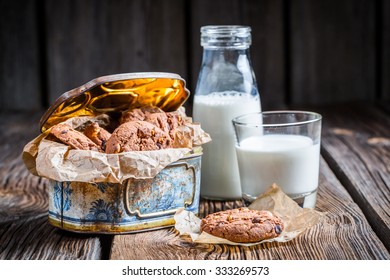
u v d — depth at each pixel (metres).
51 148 0.89
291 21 1.60
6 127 1.46
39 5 1.58
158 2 1.57
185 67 1.59
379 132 1.38
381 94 1.63
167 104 0.99
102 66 1.58
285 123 1.02
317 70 1.62
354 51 1.62
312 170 0.98
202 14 1.58
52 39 1.58
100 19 1.58
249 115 1.01
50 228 0.95
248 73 1.05
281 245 0.88
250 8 1.58
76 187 0.91
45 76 1.60
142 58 1.58
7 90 1.60
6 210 1.02
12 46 1.59
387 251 0.89
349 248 0.87
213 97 1.04
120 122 0.96
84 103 0.94
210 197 1.05
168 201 0.93
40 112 1.58
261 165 0.97
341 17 1.61
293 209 0.94
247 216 0.90
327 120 1.47
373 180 1.10
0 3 1.58
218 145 1.03
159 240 0.90
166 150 0.91
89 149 0.90
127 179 0.90
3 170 1.20
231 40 1.04
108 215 0.90
